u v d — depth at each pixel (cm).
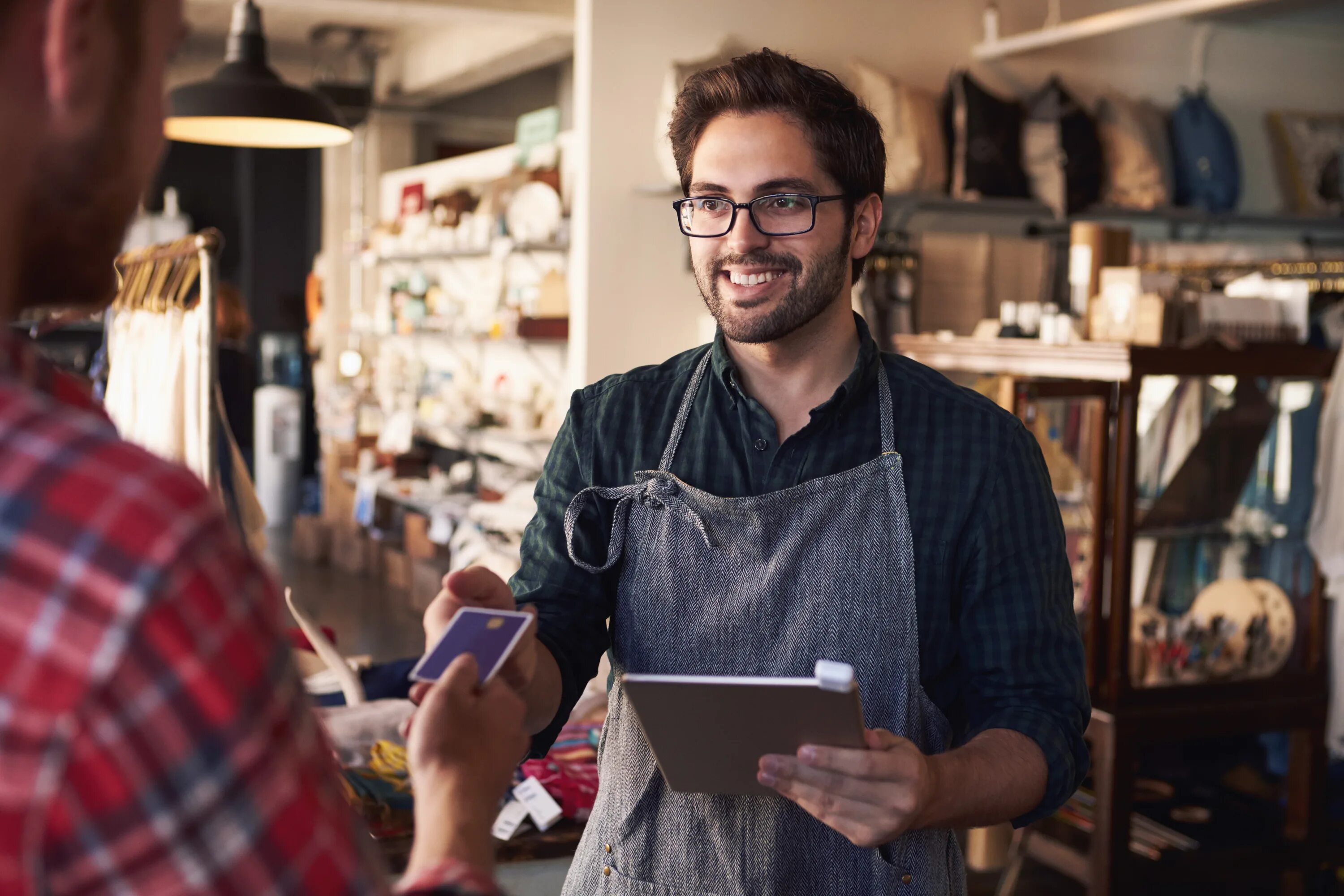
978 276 530
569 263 661
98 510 52
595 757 279
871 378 159
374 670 317
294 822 56
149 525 53
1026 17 593
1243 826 354
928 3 577
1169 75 632
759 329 151
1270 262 411
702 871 151
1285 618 346
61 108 56
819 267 150
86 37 57
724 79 151
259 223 1287
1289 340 354
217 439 235
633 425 165
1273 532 344
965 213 582
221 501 237
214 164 1315
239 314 619
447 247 741
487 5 723
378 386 895
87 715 51
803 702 119
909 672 150
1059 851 346
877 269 511
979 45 588
